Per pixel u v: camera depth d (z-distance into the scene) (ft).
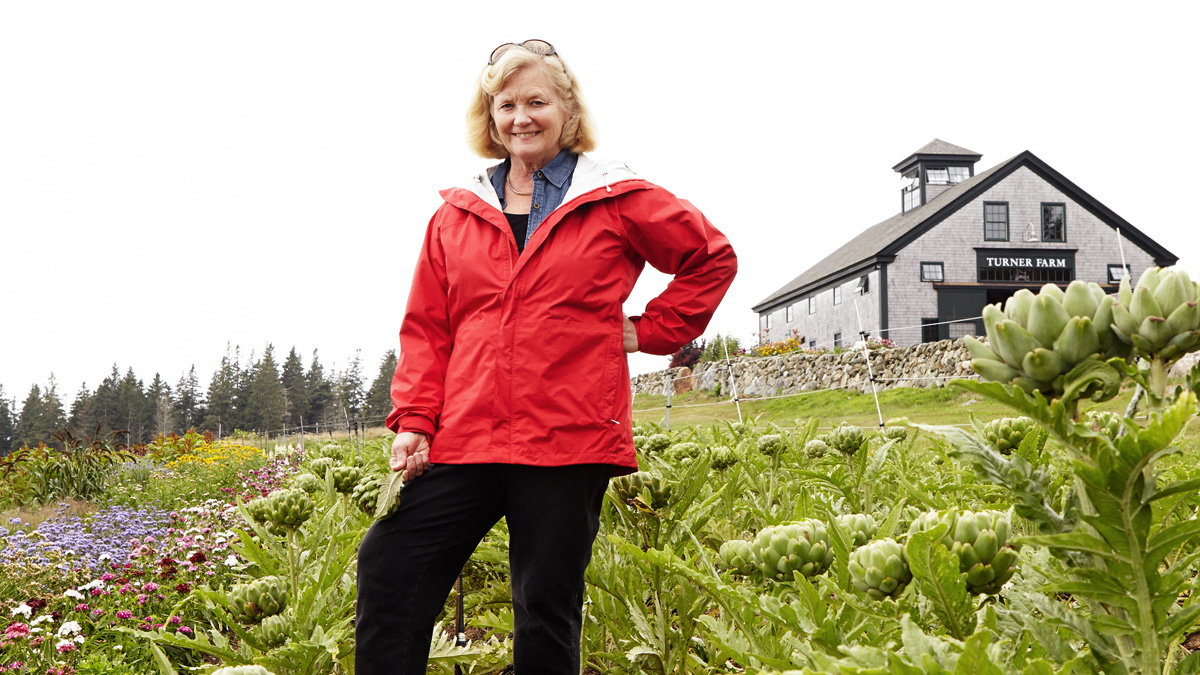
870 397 68.08
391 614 6.19
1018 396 2.96
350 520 11.00
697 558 8.70
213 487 35.35
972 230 105.60
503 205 7.07
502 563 9.83
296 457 43.93
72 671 10.99
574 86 7.10
